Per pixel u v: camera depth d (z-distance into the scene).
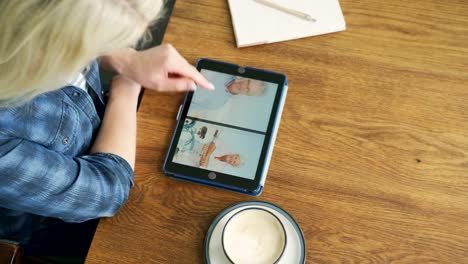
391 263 0.66
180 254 0.68
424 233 0.67
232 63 0.80
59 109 0.75
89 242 0.97
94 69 0.86
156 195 0.72
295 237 0.66
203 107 0.76
